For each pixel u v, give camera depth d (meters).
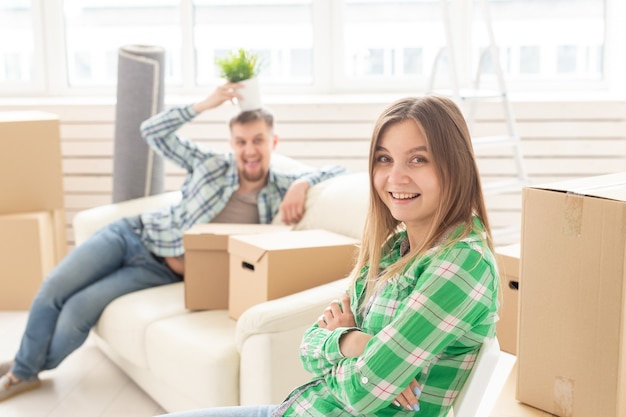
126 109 3.87
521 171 3.90
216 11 4.62
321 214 3.01
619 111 4.15
